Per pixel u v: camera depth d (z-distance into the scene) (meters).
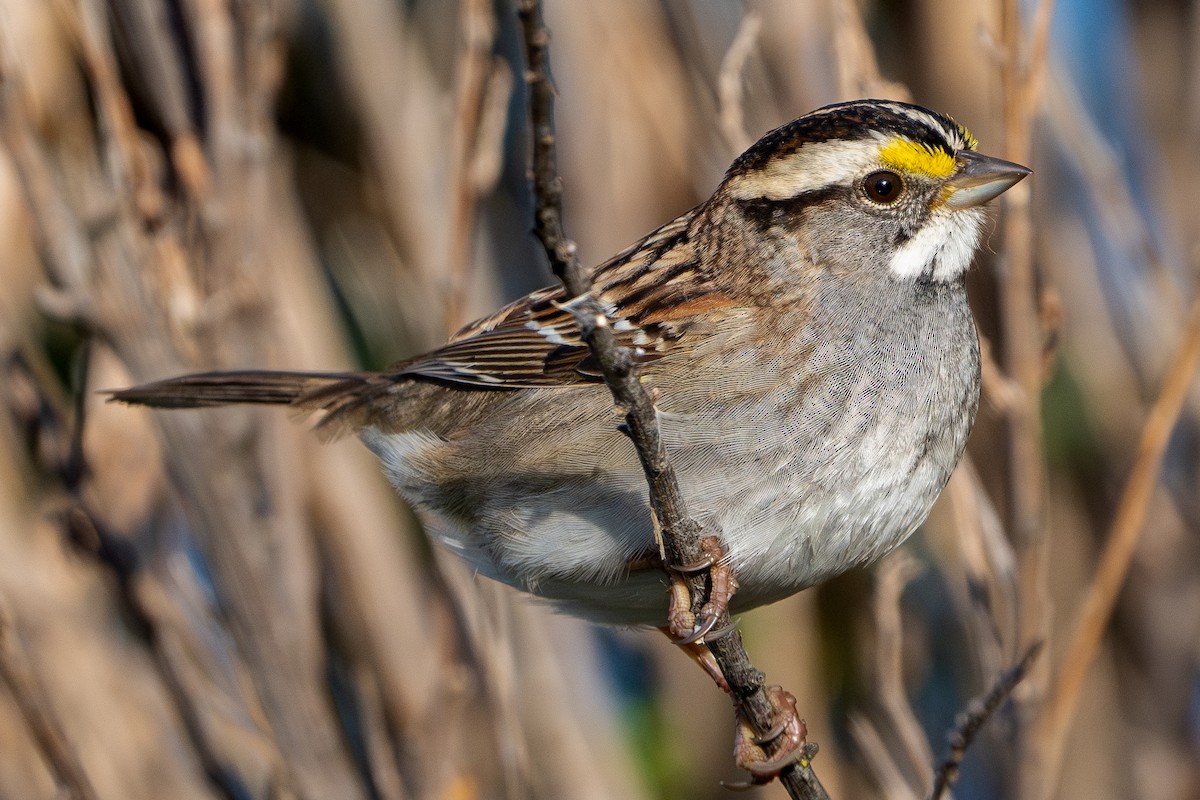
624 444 9.30
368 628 10.62
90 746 10.09
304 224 11.65
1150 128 12.20
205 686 10.04
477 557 9.90
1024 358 9.45
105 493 10.34
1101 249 11.95
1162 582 12.02
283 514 9.77
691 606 7.96
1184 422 11.95
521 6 5.95
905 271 9.48
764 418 9.09
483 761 10.77
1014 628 9.45
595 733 11.54
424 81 11.28
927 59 11.55
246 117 9.86
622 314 9.40
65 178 10.09
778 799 11.63
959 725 8.15
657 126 11.29
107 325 9.56
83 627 10.37
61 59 10.30
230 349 9.97
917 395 9.28
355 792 9.59
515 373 9.61
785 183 9.54
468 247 10.15
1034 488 9.44
